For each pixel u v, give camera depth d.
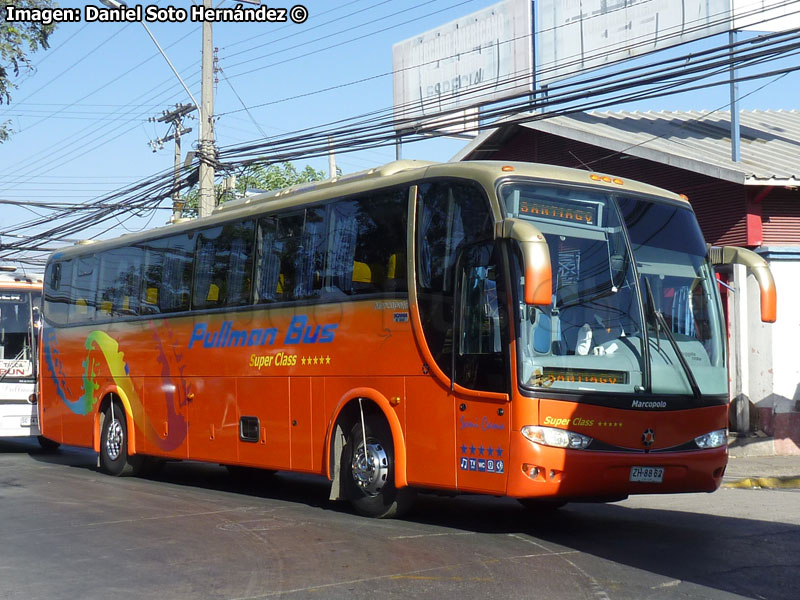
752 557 7.89
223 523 9.70
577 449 8.43
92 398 15.29
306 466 10.80
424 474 9.27
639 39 18.72
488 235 8.83
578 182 9.26
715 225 16.39
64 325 16.33
